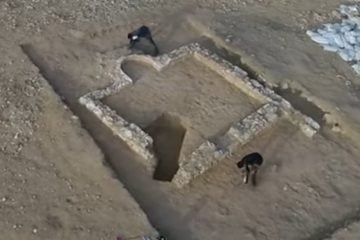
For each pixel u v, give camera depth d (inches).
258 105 554.9
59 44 606.9
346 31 640.4
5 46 592.7
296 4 684.7
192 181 483.5
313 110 559.5
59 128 513.7
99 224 442.9
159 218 458.0
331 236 444.1
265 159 507.8
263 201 474.0
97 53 600.4
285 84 579.2
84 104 539.8
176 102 554.3
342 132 538.9
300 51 614.9
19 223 441.1
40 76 562.9
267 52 610.2
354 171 504.1
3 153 492.7
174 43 624.7
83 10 650.8
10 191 463.8
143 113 542.3
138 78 576.4
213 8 671.1
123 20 640.4
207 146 500.4
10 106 531.5
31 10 643.5
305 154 515.8
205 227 452.4
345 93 569.6
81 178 474.9
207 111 546.6
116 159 499.8
